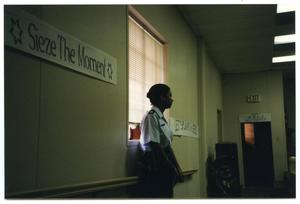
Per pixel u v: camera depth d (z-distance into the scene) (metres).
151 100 2.88
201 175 5.92
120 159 2.71
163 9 4.16
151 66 3.82
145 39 3.70
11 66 1.64
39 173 1.79
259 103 9.41
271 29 6.04
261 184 9.10
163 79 4.19
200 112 6.13
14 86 1.65
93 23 2.42
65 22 2.09
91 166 2.29
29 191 1.64
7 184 1.58
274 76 9.37
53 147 1.92
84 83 2.27
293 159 5.15
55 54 1.96
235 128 9.53
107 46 2.61
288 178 7.89
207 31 6.06
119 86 2.79
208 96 7.12
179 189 4.47
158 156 2.70
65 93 2.06
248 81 9.57
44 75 1.88
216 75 8.73
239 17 5.43
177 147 4.51
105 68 2.54
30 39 1.76
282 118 9.19
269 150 9.20
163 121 2.81
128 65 2.97
